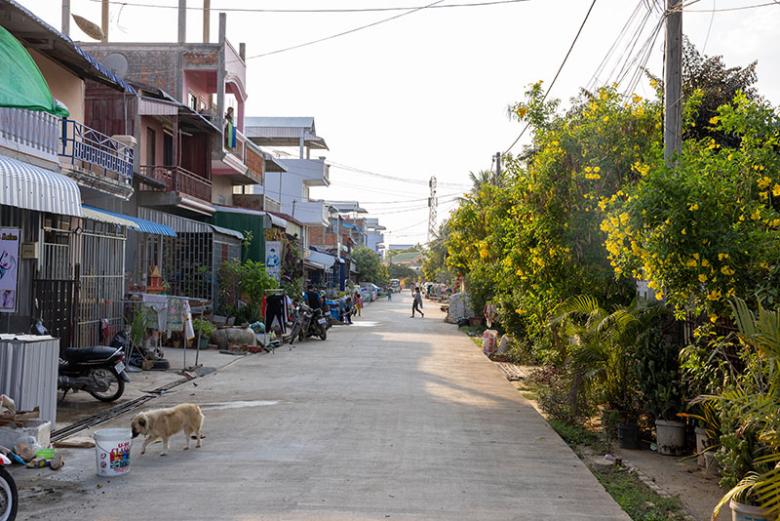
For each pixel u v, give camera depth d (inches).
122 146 690.8
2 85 347.6
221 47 1106.1
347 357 773.9
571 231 458.3
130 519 235.8
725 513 263.0
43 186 451.2
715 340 302.5
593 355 396.2
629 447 370.3
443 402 489.4
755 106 306.8
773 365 231.1
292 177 2175.2
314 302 1059.9
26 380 325.1
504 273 589.6
